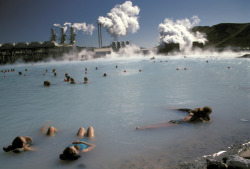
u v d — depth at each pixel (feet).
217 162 10.80
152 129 18.38
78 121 21.93
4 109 28.96
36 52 223.10
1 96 39.73
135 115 22.98
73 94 38.58
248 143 14.02
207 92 33.45
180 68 86.48
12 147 15.69
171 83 45.73
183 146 14.37
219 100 27.66
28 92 43.39
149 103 28.09
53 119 23.12
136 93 35.96
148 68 94.63
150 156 13.16
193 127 18.34
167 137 16.31
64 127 20.26
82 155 13.98
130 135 17.22
